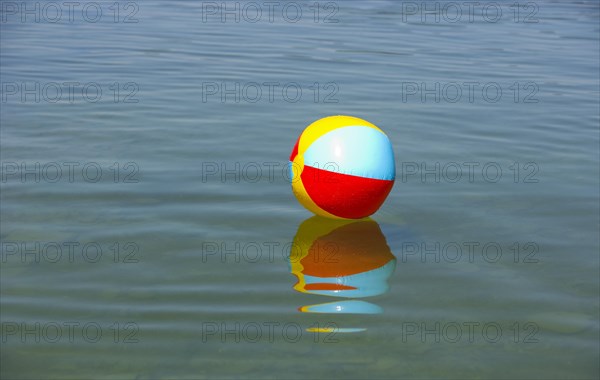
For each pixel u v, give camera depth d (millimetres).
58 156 10641
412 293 6930
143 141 11523
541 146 11938
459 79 16906
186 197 9234
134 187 9492
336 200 8305
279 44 20547
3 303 6508
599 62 19312
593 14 29469
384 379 5512
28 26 22281
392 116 13492
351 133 8305
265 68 17438
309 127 8664
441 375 5586
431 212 9023
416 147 11664
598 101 15195
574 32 24422
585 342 6113
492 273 7391
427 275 7324
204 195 9328
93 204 8891
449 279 7238
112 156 10719
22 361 5652
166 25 23328
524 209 9156
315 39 21516
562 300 6855
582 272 7445
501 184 10062
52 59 17656
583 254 7871
